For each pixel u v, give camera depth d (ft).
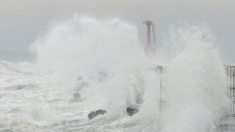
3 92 223.71
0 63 382.22
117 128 120.88
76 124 130.21
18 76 329.52
